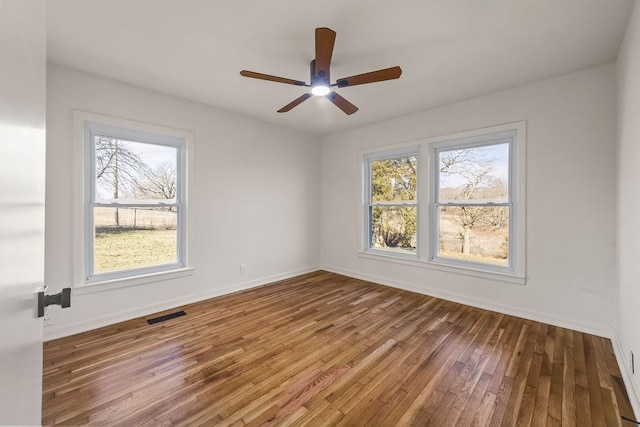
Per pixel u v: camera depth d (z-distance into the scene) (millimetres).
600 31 2105
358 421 1628
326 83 2264
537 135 2916
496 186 3277
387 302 3486
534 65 2592
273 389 1885
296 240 4707
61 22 2010
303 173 4797
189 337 2572
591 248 2650
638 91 1769
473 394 1845
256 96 3301
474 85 3000
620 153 2305
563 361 2201
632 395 1771
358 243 4562
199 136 3504
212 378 1988
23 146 441
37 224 580
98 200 2859
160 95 3184
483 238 3391
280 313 3131
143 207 3164
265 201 4242
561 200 2797
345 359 2234
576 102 2705
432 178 3775
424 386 1921
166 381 1950
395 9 1887
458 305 3395
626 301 2082
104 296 2818
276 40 2234
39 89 579
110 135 2902
